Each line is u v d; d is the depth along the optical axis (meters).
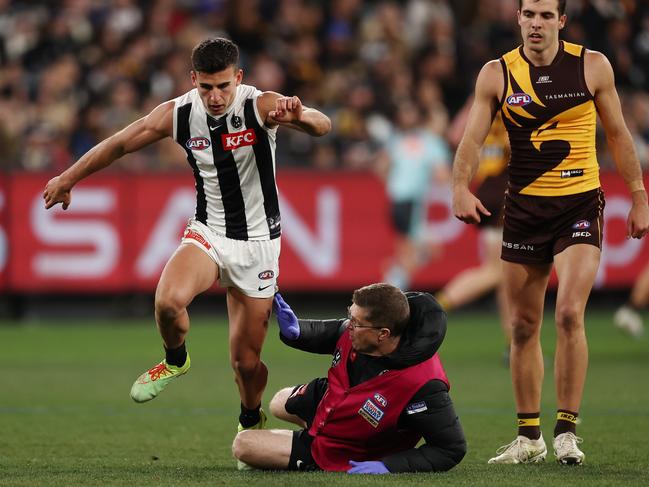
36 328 46.34
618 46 52.22
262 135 19.73
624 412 26.52
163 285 19.16
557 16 19.59
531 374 20.22
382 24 57.72
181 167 48.06
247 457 18.41
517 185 20.05
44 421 25.64
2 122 50.50
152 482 17.33
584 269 19.47
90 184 47.56
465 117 37.34
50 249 47.44
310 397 19.06
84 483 17.30
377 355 17.66
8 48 56.25
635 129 52.41
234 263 19.97
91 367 35.41
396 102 54.09
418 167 48.47
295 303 49.06
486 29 57.94
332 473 17.84
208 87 18.92
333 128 53.81
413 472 17.75
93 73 54.16
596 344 40.84
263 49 56.81
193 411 27.28
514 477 17.66
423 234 48.91
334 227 48.84
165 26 56.78
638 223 20.00
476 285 35.34
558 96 19.58
